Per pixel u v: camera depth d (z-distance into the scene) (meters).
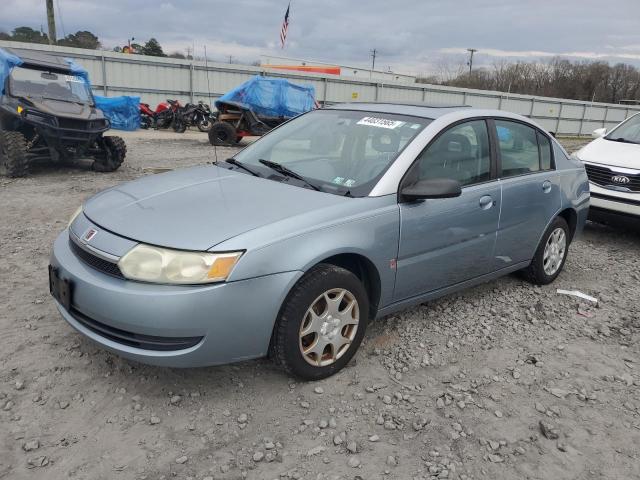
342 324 3.24
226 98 16.61
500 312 4.40
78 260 3.05
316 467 2.56
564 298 4.79
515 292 4.84
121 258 2.79
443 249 3.73
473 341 3.88
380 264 3.33
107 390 3.05
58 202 7.56
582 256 6.18
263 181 3.59
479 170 4.04
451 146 3.84
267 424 2.85
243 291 2.76
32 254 5.21
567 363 3.67
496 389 3.30
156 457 2.57
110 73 23.55
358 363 3.48
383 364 3.49
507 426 2.95
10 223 6.35
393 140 3.72
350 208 3.21
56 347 3.46
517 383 3.39
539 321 4.29
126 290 2.72
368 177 3.48
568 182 4.95
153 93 24.66
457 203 3.76
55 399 2.95
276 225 2.93
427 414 3.00
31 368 3.21
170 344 2.74
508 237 4.31
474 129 4.05
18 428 2.71
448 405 3.10
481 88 60.56
